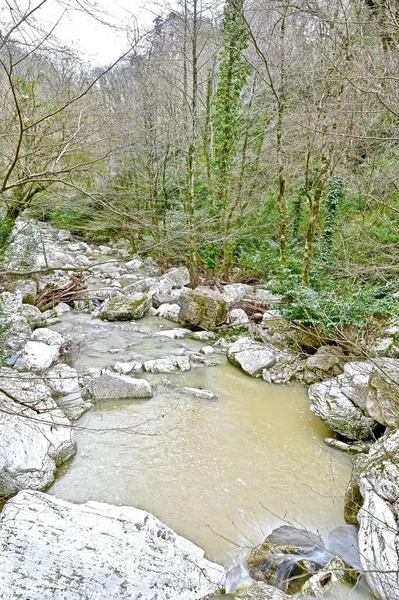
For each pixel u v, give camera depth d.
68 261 13.71
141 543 3.27
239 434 5.48
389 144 7.35
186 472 4.66
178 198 14.70
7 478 4.00
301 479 4.68
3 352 5.94
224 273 12.47
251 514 4.11
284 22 8.88
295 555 3.46
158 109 12.51
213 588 3.16
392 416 4.71
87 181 8.21
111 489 4.30
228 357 7.73
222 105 11.34
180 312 9.52
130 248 17.12
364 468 3.99
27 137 5.85
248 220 12.95
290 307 7.81
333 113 6.77
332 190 8.95
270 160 11.30
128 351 7.87
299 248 11.06
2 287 8.57
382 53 6.08
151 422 5.59
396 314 6.77
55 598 2.79
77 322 9.20
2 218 7.96
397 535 3.12
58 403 5.66
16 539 3.07
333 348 7.02
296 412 6.13
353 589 3.21
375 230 8.00
